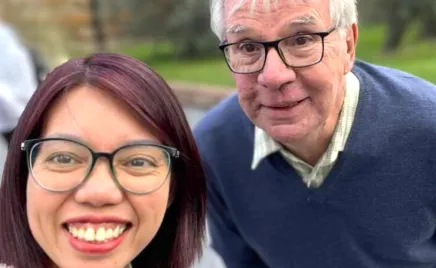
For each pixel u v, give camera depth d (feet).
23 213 1.66
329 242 2.26
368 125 2.10
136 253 1.64
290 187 2.23
